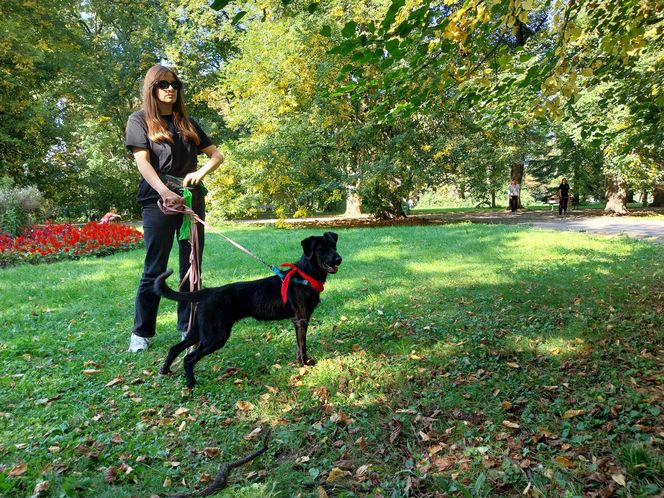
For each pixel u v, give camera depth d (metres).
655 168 18.80
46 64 20.00
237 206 18.03
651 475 2.22
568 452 2.46
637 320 4.59
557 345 4.06
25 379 3.48
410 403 3.09
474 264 7.67
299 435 2.73
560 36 3.31
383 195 20.00
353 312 5.20
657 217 18.11
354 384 3.39
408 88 4.23
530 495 2.14
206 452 2.55
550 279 6.45
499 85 4.57
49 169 22.91
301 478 2.31
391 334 4.41
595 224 15.62
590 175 28.14
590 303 5.26
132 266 8.31
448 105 4.52
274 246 10.20
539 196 43.47
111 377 3.59
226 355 4.03
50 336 4.50
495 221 18.86
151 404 3.14
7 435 2.70
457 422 2.80
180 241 4.14
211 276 7.15
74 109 27.27
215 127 26.75
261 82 18.09
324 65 15.80
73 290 6.36
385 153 17.86
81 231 11.28
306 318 3.76
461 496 2.16
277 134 17.34
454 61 4.21
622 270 6.91
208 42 25.61
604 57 4.27
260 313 3.61
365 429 2.78
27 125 19.30
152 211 3.89
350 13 14.87
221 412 3.02
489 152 17.83
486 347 4.04
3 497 2.16
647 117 5.02
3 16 18.09
